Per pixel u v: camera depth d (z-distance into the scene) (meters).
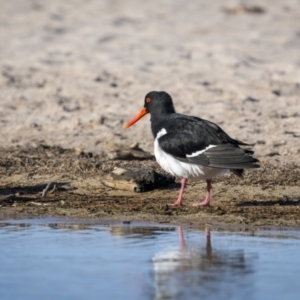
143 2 37.06
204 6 36.34
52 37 29.67
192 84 23.03
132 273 9.48
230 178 14.60
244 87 22.70
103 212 12.66
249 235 11.16
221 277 9.24
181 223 11.94
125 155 16.17
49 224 11.98
